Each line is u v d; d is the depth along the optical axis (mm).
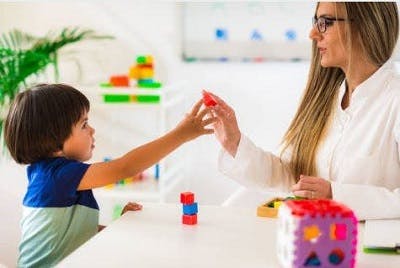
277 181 1379
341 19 1266
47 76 2338
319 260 812
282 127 2232
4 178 2336
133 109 2330
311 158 1349
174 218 1139
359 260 912
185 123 1263
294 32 2178
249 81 2234
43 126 1234
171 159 2301
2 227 2346
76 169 1191
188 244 979
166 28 2264
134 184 2174
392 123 1239
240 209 1215
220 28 2223
